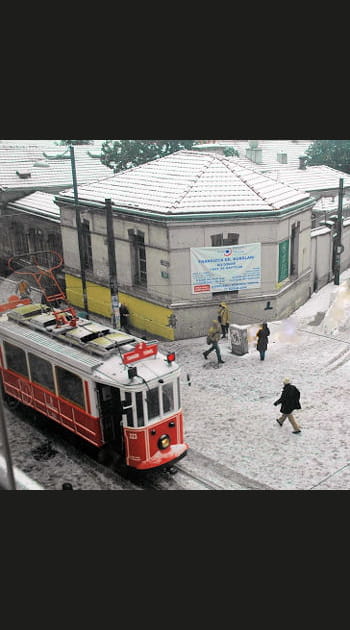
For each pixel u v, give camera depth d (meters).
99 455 13.95
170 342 21.42
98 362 12.88
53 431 15.40
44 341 14.48
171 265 20.73
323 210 29.81
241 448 14.30
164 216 20.19
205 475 13.15
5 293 26.17
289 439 14.59
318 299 25.42
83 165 35.69
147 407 12.23
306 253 24.59
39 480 13.05
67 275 26.11
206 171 22.66
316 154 39.72
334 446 14.18
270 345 20.59
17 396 15.91
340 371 18.17
